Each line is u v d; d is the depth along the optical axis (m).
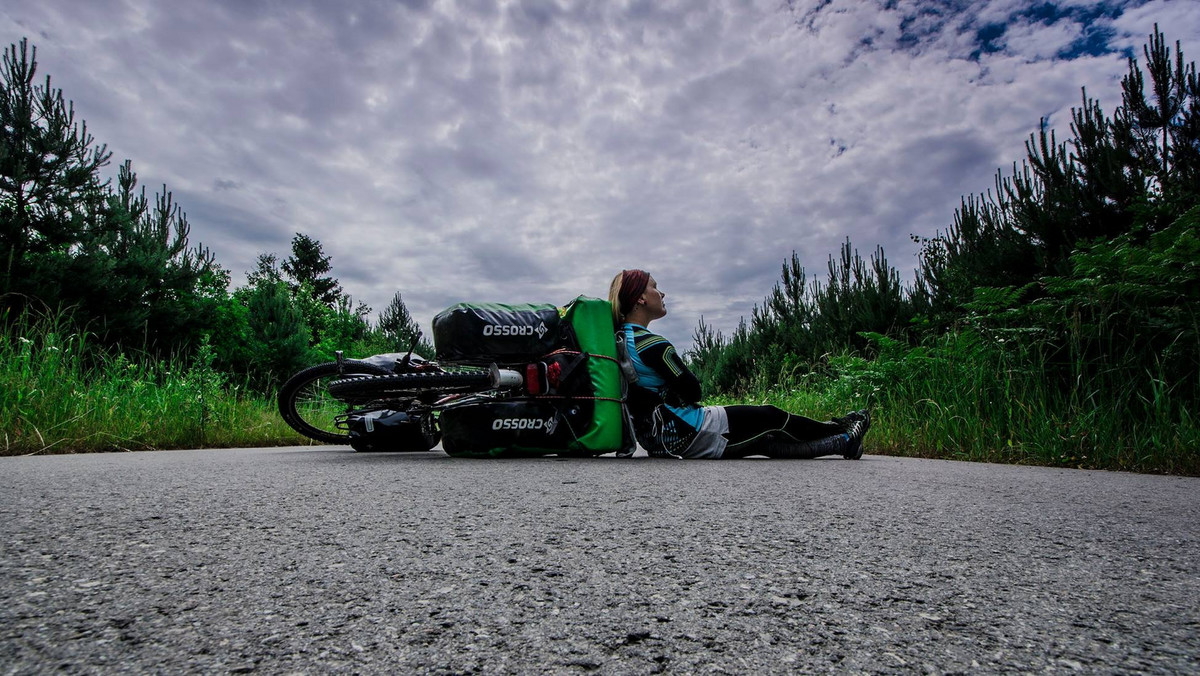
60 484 1.75
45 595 0.79
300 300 16.98
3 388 3.71
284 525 1.23
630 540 1.14
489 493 1.68
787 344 9.89
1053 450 3.15
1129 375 3.40
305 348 12.16
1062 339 3.88
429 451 3.64
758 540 1.15
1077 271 3.72
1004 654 0.66
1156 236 3.45
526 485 1.85
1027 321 4.22
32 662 0.60
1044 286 3.90
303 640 0.67
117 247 9.46
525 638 0.69
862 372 5.23
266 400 5.77
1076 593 0.86
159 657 0.62
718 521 1.32
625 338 3.01
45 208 8.62
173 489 1.68
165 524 1.22
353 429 3.56
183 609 0.75
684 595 0.84
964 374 4.18
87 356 4.76
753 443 2.91
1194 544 1.16
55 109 8.77
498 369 2.88
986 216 6.38
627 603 0.80
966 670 0.62
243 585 0.85
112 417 3.91
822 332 8.93
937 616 0.77
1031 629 0.73
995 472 2.44
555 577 0.91
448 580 0.89
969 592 0.86
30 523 1.21
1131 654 0.66
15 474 2.02
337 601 0.79
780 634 0.71
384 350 17.70
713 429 2.87
